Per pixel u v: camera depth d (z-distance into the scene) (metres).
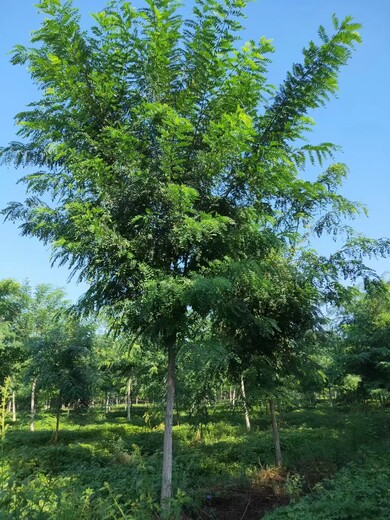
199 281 5.02
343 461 8.84
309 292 8.16
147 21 5.84
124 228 5.93
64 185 5.86
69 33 5.79
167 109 5.05
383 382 13.59
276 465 8.43
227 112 5.95
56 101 5.88
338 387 14.76
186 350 5.49
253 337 8.46
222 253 6.11
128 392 24.73
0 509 2.61
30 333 19.02
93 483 6.68
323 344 9.48
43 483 3.29
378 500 5.64
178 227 5.62
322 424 15.01
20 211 6.27
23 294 19.14
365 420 11.82
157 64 5.84
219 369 7.96
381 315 14.27
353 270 8.18
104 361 18.20
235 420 17.23
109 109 6.11
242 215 6.06
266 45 5.60
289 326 8.62
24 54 5.91
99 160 5.43
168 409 6.11
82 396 14.77
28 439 14.53
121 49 5.98
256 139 5.93
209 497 6.36
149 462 8.35
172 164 5.54
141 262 5.77
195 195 5.22
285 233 6.22
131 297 6.18
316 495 6.26
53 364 14.84
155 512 4.79
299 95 5.86
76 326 15.34
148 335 5.95
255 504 6.45
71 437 15.70
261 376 8.39
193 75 5.90
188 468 7.53
